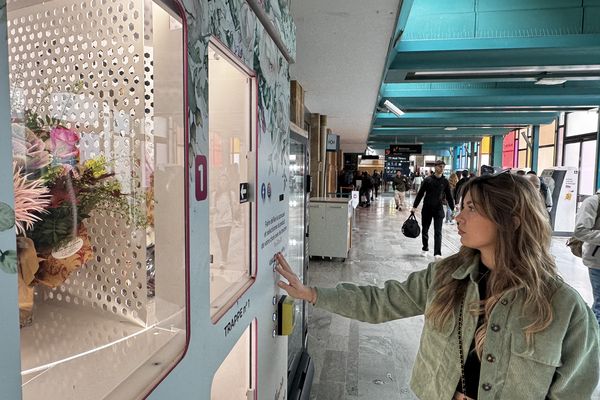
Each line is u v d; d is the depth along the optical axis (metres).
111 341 0.81
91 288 0.87
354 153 22.56
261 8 1.33
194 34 0.87
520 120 12.52
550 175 9.05
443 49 4.86
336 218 6.16
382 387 2.75
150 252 0.86
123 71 0.83
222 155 1.38
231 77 1.35
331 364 3.06
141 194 0.85
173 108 0.83
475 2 4.77
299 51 3.64
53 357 0.74
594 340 1.12
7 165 0.44
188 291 0.86
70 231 0.82
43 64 0.85
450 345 1.25
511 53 5.02
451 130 16.92
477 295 1.22
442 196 6.46
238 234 1.41
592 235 3.10
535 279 1.12
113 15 0.83
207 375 0.98
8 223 0.44
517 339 1.12
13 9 0.84
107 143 0.85
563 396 1.11
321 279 5.29
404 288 1.54
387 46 3.49
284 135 1.86
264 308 1.55
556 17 4.67
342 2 2.61
